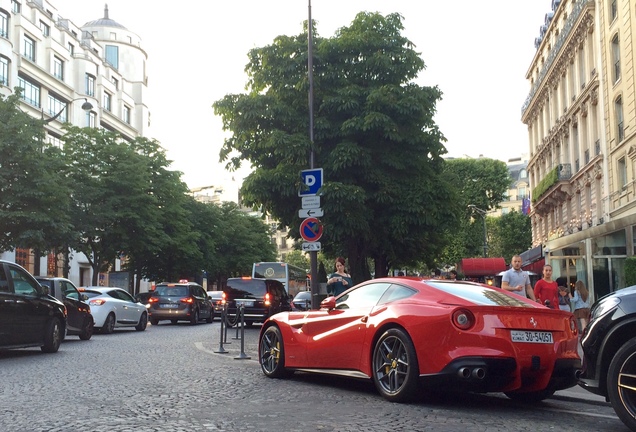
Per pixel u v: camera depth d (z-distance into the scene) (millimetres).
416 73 22406
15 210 26078
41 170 25969
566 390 8688
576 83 39375
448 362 7078
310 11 20031
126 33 76062
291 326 9594
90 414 6734
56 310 13938
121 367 11086
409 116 21391
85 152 36531
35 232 25672
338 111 20969
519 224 71688
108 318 21406
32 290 13312
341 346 8578
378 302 8383
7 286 12516
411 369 7395
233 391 8469
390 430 6055
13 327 12383
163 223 40719
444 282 8273
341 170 21094
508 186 68875
